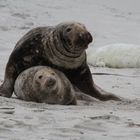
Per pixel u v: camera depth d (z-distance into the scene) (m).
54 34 38.50
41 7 108.06
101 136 26.39
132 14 117.56
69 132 26.97
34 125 28.22
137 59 64.44
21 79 38.03
